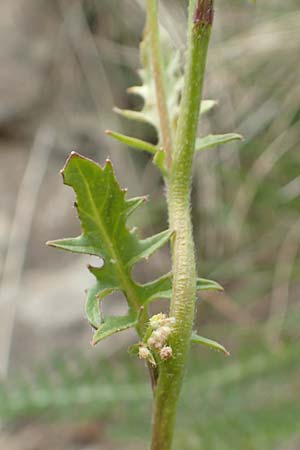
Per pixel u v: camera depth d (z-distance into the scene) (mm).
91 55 928
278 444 636
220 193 798
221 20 793
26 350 755
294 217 793
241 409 612
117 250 276
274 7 771
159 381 261
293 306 762
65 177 273
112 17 908
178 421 608
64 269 828
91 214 276
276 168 778
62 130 927
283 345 649
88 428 743
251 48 769
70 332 771
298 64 771
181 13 793
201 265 803
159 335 256
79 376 601
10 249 832
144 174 870
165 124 307
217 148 798
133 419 625
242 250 800
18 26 958
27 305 784
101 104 914
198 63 271
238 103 789
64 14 950
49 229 857
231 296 799
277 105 779
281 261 765
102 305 804
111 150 896
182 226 274
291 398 624
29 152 920
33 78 943
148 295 274
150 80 343
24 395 590
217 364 632
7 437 740
